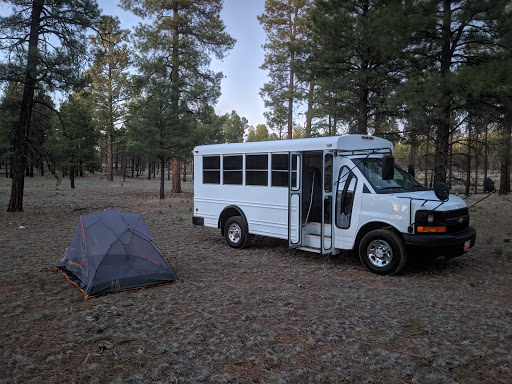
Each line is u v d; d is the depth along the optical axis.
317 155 7.84
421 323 4.41
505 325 4.37
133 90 22.97
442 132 13.05
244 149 8.66
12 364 3.50
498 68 10.52
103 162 86.69
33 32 14.06
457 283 6.11
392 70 14.37
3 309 4.95
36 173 52.09
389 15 12.11
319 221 7.89
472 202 19.50
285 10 27.81
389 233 6.46
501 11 10.94
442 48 12.66
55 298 5.39
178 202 20.06
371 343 3.93
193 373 3.35
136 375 3.31
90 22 14.37
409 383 3.20
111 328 4.33
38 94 15.03
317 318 4.61
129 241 6.07
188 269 7.07
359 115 15.18
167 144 20.91
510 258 7.73
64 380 3.23
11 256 8.08
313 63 15.12
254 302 5.21
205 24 23.17
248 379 3.26
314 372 3.36
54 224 12.60
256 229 8.50
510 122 12.45
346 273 6.77
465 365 3.48
